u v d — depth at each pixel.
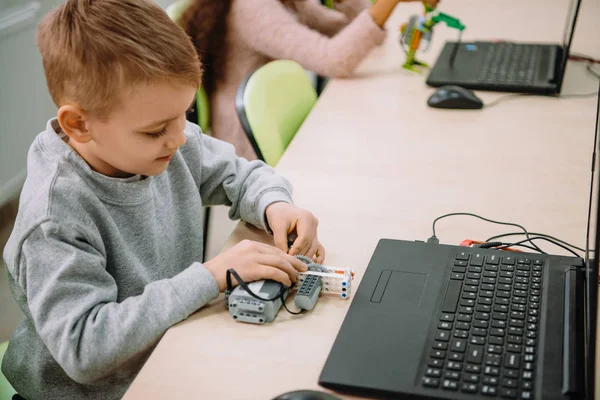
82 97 0.84
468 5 2.41
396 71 1.83
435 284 0.87
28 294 0.85
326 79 2.60
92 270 0.86
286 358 0.78
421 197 1.16
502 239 1.02
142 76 0.81
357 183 1.22
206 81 1.98
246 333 0.82
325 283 0.89
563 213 1.10
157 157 0.90
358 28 1.77
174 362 0.77
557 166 1.27
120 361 0.82
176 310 0.83
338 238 1.04
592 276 0.74
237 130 1.97
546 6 2.35
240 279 0.85
